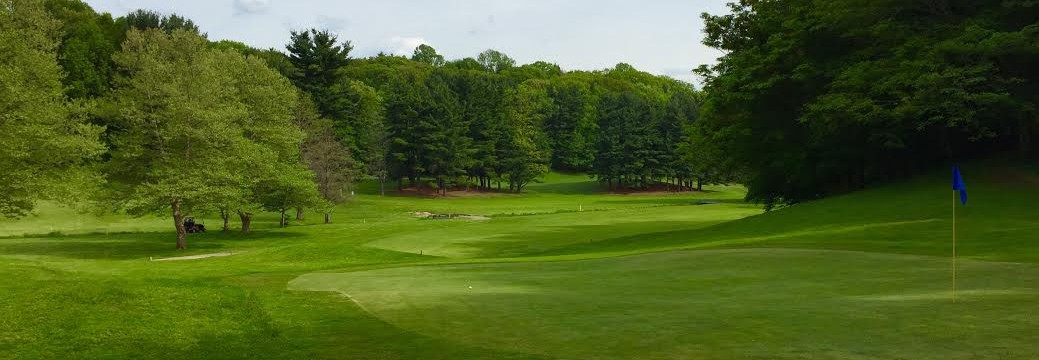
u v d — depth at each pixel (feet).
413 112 346.33
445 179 348.18
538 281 51.19
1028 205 88.43
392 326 36.01
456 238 125.18
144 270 81.76
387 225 169.99
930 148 130.31
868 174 139.54
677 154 408.46
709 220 167.73
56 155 121.70
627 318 34.42
